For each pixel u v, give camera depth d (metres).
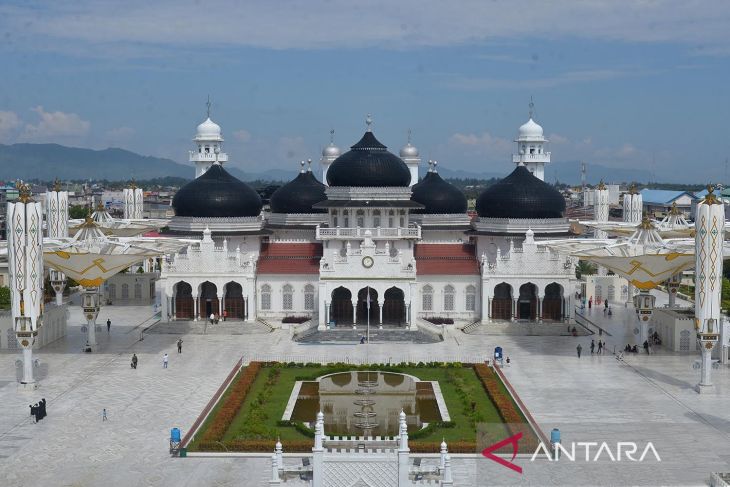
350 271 149.88
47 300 188.00
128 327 157.00
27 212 107.44
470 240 181.12
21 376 116.69
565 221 173.62
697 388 107.00
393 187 163.62
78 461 82.88
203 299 160.75
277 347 139.38
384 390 110.44
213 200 171.00
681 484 58.12
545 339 147.12
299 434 90.12
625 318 167.62
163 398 105.38
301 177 184.75
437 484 66.62
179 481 77.88
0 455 84.50
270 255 166.12
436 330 149.38
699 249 107.31
